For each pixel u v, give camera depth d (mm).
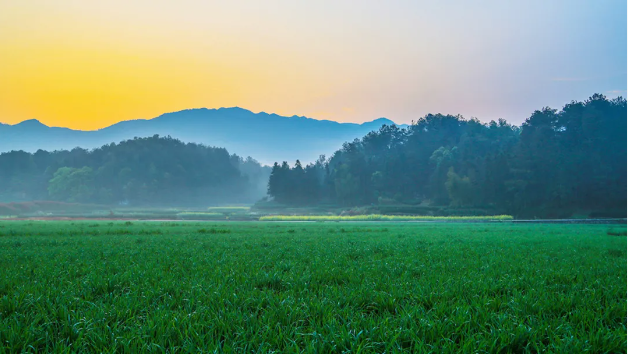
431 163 182625
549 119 154500
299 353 5695
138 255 17297
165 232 37875
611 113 158000
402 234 34938
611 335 6441
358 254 17969
